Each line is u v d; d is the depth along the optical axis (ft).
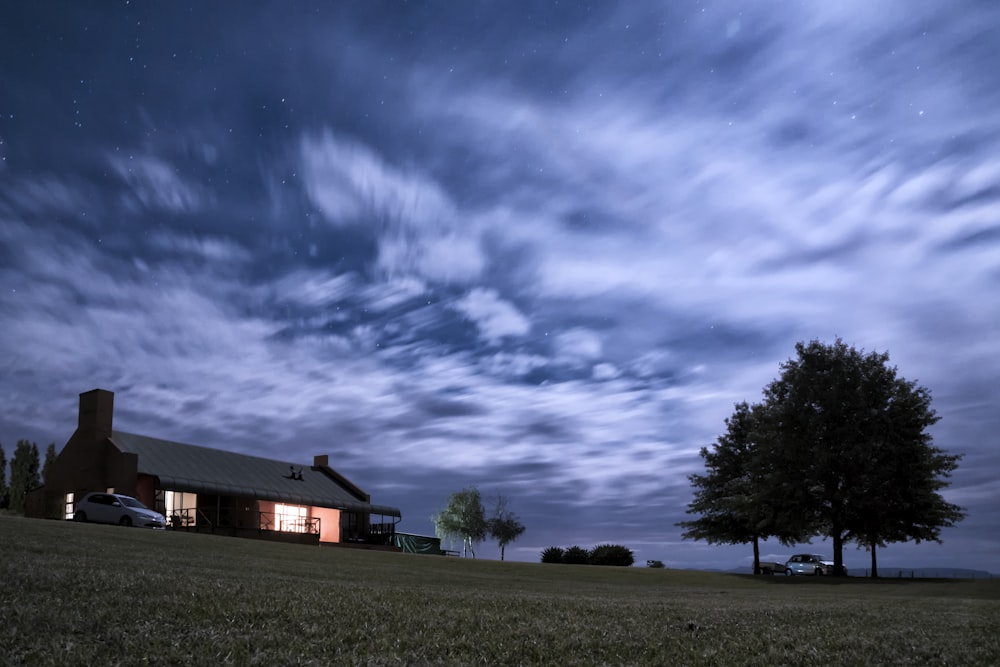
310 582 37.17
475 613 23.27
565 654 16.92
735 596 57.67
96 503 125.49
